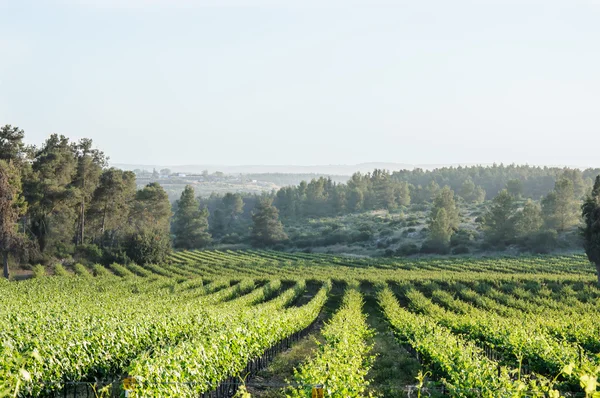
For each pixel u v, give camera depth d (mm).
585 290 49375
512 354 20672
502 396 12141
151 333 20703
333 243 117938
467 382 13906
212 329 22250
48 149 81062
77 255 77500
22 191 68750
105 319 21938
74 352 15305
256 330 21266
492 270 73688
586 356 17953
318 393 11609
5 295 36656
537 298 43844
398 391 17328
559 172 193500
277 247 121250
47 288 44125
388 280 59750
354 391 12750
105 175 84688
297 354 25500
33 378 13258
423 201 173250
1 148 69000
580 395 15328
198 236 119000
